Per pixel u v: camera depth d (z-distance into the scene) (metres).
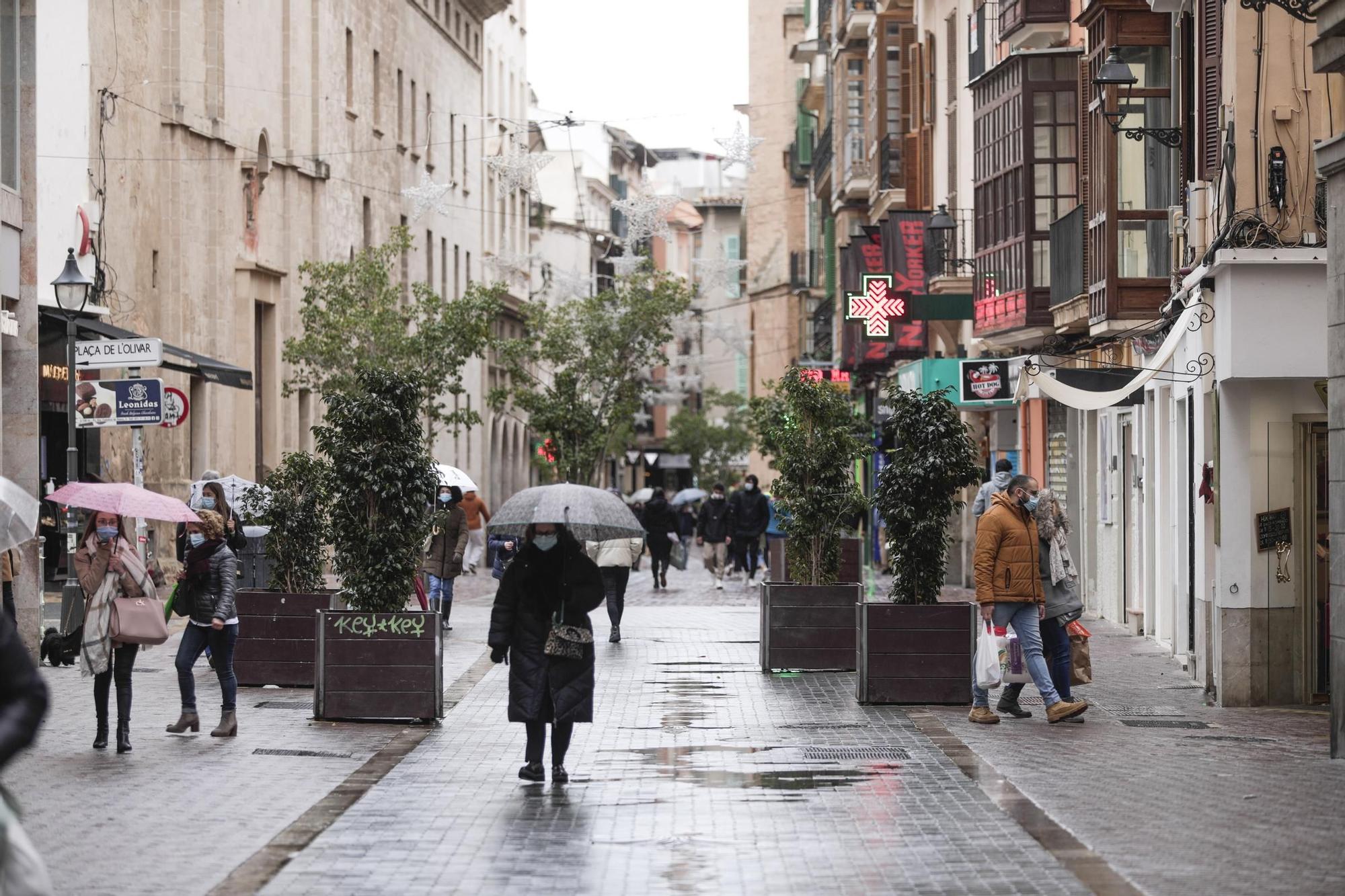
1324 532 17.38
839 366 53.09
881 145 45.88
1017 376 30.92
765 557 45.31
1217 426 17.56
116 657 13.91
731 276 129.25
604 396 60.41
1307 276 17.03
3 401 22.25
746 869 9.48
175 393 21.23
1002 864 9.52
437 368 41.41
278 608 18.64
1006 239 29.80
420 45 60.81
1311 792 11.84
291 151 44.12
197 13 37.72
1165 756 13.75
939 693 17.28
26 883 5.45
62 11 30.19
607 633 25.59
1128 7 23.75
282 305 43.94
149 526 34.38
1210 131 19.33
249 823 10.79
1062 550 16.45
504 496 76.56
